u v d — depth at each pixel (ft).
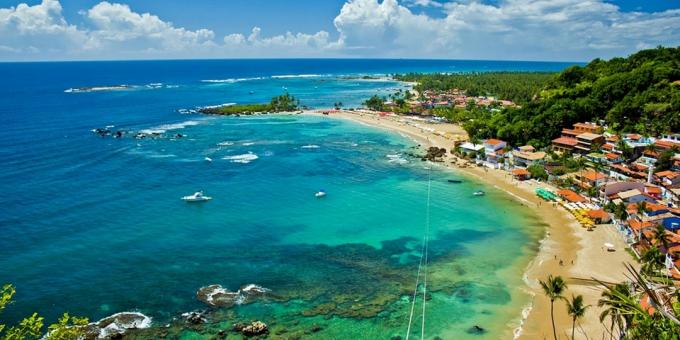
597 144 466.29
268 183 417.49
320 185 412.77
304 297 224.53
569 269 250.78
